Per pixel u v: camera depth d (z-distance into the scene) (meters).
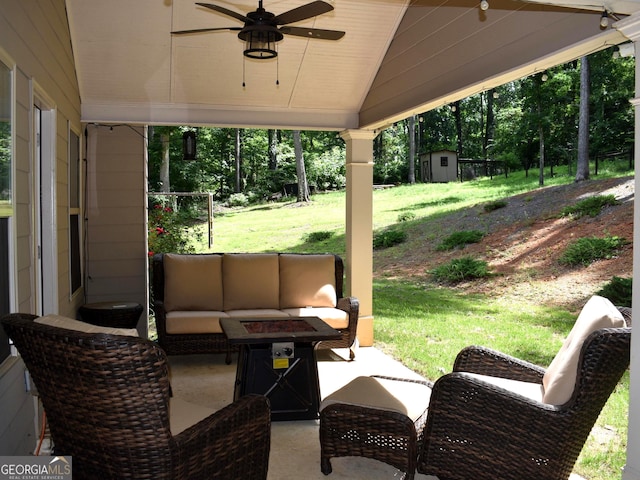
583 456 3.95
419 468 3.19
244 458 2.82
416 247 14.12
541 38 3.69
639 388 2.69
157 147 16.36
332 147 22.31
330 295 6.33
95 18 5.32
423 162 21.28
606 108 15.13
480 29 4.36
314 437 4.10
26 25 3.43
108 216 6.93
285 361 4.30
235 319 4.73
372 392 3.52
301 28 4.12
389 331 8.30
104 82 6.01
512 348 7.55
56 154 4.51
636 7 2.69
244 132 21.16
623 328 2.71
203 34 5.64
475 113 23.83
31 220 3.55
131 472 2.37
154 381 2.28
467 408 3.00
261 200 20.27
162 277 6.09
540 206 13.88
